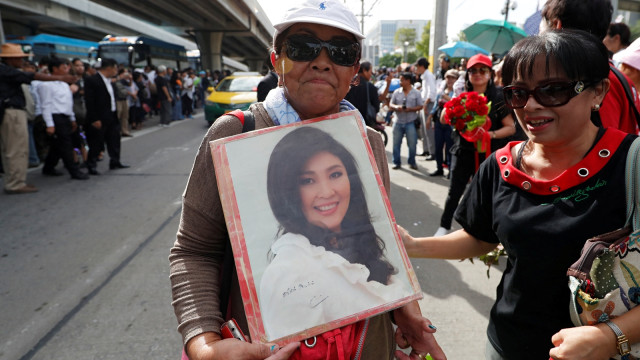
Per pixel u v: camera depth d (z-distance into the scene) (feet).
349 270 3.10
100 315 8.54
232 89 38.47
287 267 2.99
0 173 20.86
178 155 26.30
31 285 9.84
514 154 3.82
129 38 60.29
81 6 85.92
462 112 10.34
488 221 4.17
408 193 17.24
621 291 2.91
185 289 3.10
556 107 3.26
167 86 41.96
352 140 3.38
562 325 3.46
